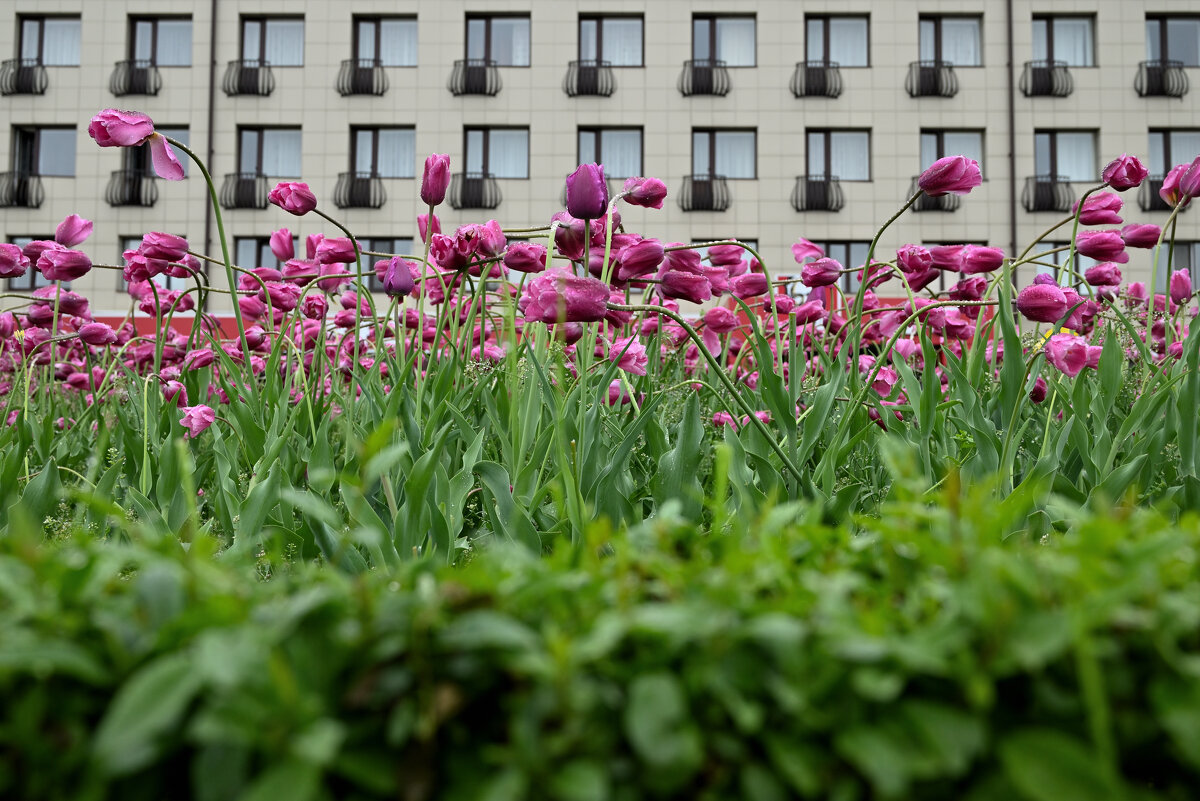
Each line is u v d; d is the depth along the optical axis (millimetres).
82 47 21719
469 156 22125
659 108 21891
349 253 2777
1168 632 642
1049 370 2762
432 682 645
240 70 21641
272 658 576
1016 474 2555
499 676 664
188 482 795
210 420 2713
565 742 604
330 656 645
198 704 625
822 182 21688
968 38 22141
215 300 21422
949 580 715
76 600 675
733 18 22250
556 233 2332
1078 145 21953
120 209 21578
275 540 808
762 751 653
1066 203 21422
